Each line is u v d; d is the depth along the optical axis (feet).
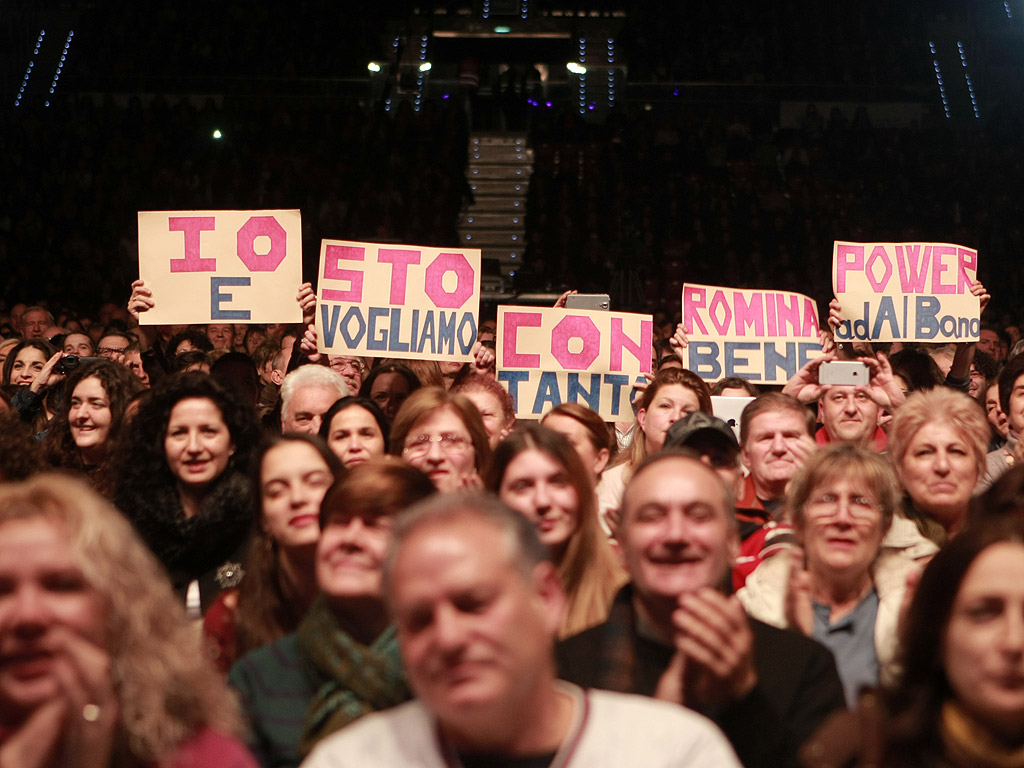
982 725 7.31
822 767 7.52
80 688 6.70
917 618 7.61
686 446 14.51
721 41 88.53
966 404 14.97
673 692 8.66
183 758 6.83
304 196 69.82
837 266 25.05
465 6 97.04
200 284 23.39
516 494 12.51
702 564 9.69
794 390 21.40
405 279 23.63
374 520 10.26
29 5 88.17
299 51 85.35
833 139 78.18
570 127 75.61
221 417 14.71
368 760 7.08
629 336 23.98
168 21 86.43
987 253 71.41
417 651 6.73
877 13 91.09
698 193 70.44
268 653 10.50
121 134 76.18
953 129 81.56
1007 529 7.48
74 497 7.00
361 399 16.44
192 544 13.97
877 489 12.26
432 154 72.90
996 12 91.09
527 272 64.23
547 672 6.97
